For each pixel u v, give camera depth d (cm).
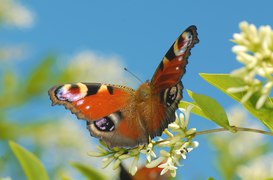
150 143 50
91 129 51
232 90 46
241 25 46
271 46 46
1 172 69
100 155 51
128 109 51
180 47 51
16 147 52
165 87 51
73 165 54
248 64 46
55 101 52
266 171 52
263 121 50
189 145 50
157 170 53
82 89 52
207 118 51
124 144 50
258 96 50
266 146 61
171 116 50
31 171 52
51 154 73
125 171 53
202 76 50
